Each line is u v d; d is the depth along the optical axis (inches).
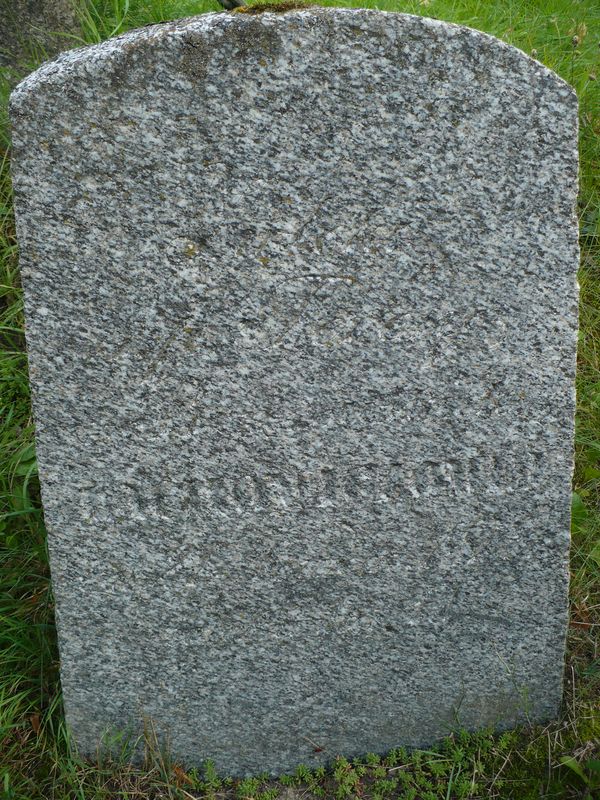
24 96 35.8
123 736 45.6
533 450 40.8
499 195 37.1
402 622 43.6
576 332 39.0
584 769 43.7
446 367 39.5
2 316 62.8
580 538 54.6
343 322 38.8
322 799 45.2
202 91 35.7
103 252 37.7
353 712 45.4
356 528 41.9
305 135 36.3
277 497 41.4
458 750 45.3
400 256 37.9
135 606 43.1
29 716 47.6
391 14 34.9
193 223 37.4
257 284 38.2
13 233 65.4
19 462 56.2
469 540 42.3
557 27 87.3
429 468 41.1
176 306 38.5
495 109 36.0
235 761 46.2
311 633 43.7
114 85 35.6
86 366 39.4
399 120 36.1
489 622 43.8
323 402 40.0
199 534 41.9
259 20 34.9
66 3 71.9
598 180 73.6
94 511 41.5
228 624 43.5
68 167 36.7
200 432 40.4
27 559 53.1
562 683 46.3
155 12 78.5
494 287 38.3
